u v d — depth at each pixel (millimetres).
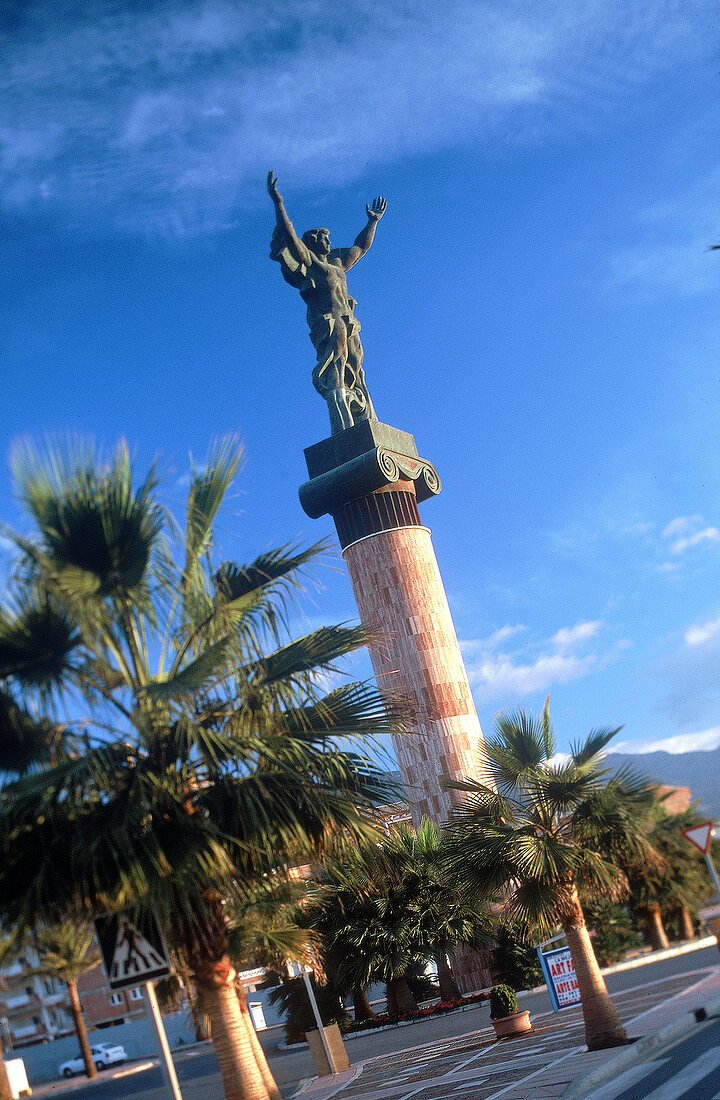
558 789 17312
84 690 9688
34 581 9539
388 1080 22672
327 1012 40062
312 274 62531
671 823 45156
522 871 16953
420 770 53000
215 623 10484
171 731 10203
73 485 9648
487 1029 29203
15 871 9500
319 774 10945
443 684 54469
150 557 10070
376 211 65688
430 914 36250
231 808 10336
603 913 43125
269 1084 16312
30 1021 59844
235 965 14938
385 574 56375
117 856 9156
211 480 10969
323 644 11320
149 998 9727
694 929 53812
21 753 9547
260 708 10797
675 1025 17422
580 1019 24391
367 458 56594
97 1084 46219
